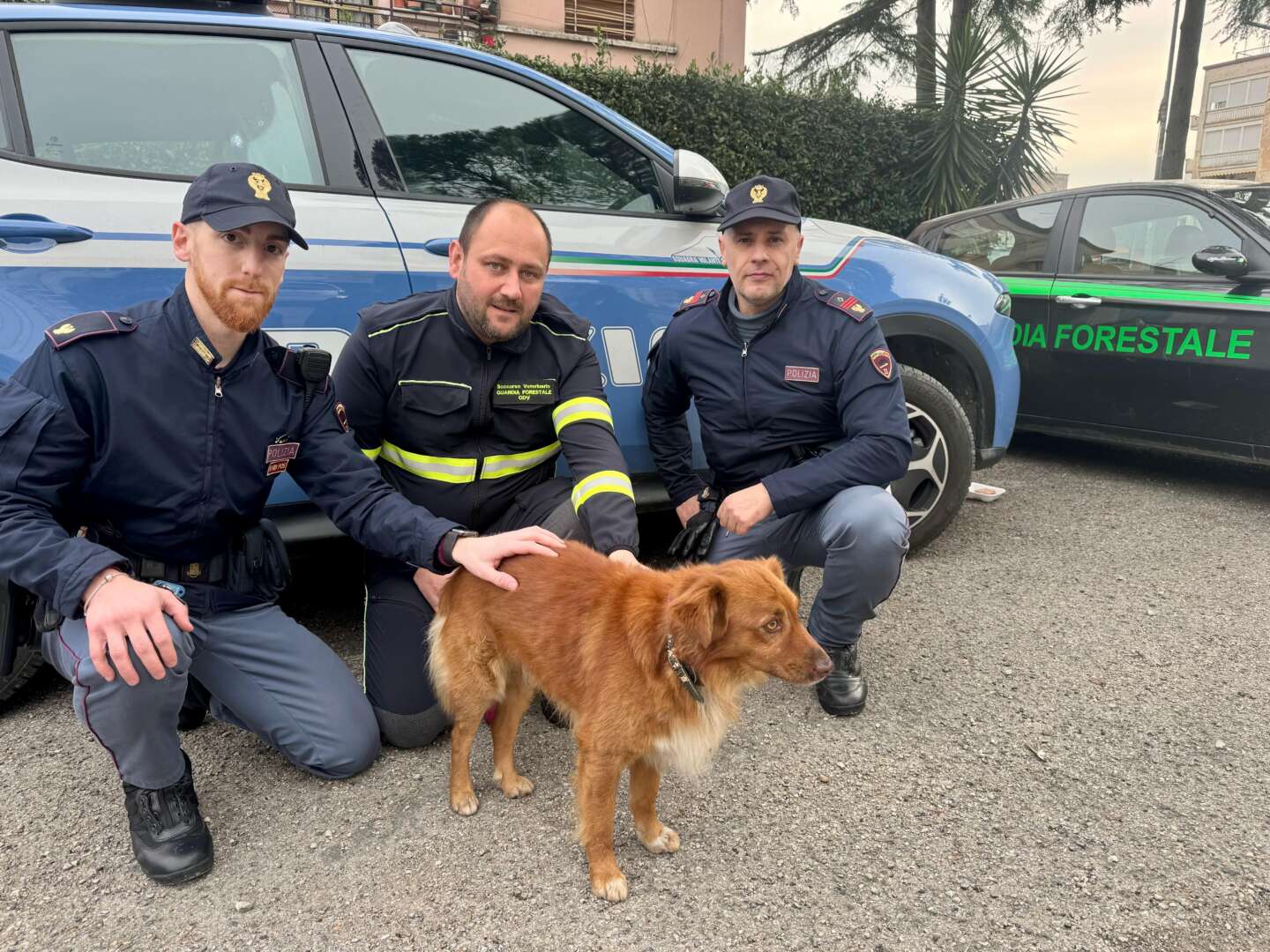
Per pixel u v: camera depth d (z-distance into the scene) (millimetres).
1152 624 3500
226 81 2873
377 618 2594
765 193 2797
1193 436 5148
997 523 4809
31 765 2488
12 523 1884
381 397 2684
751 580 2014
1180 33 16500
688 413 3705
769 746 2635
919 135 10656
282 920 1900
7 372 2432
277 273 2125
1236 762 2551
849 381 2895
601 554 2424
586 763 1999
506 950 1819
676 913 1937
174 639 1965
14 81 2576
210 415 2148
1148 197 5402
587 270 3309
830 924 1903
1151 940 1860
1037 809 2322
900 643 3326
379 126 3080
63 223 2490
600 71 8867
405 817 2291
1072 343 5594
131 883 2016
